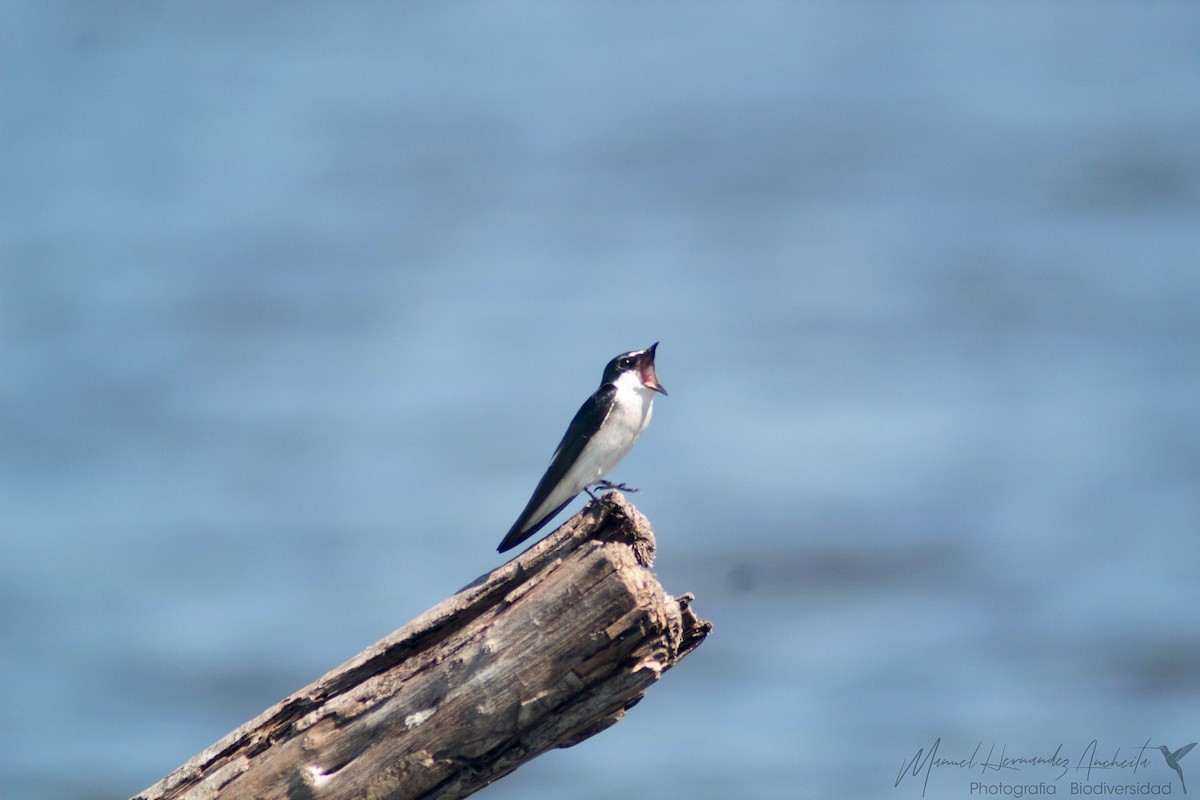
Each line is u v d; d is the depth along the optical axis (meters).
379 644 9.94
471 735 9.48
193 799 9.73
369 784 9.58
